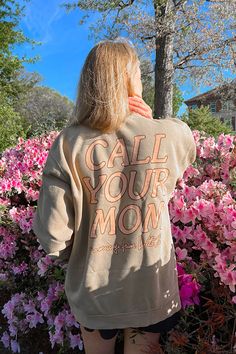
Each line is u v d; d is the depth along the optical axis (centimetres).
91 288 142
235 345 164
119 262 142
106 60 143
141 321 145
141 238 141
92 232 141
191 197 229
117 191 140
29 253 301
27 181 345
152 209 141
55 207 138
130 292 143
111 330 155
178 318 166
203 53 1385
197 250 212
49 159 142
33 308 256
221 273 168
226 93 1616
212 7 1325
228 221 191
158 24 1291
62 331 230
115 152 140
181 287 175
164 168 142
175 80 1445
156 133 142
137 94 151
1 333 285
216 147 285
